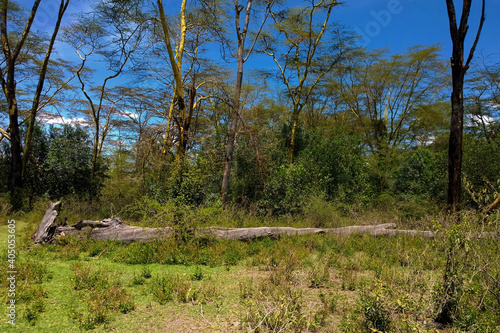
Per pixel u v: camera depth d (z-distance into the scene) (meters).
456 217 7.65
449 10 9.49
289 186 11.37
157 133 9.09
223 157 11.86
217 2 11.62
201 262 6.02
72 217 9.57
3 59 14.30
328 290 4.74
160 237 6.74
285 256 6.19
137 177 9.85
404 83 22.08
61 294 4.22
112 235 6.96
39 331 3.31
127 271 5.30
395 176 15.29
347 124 23.48
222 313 3.85
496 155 11.55
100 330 3.42
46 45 15.22
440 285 3.70
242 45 11.48
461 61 9.41
